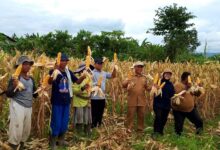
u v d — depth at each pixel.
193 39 31.75
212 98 6.96
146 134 5.13
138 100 5.14
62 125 4.27
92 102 4.91
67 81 4.25
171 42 27.25
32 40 18.22
